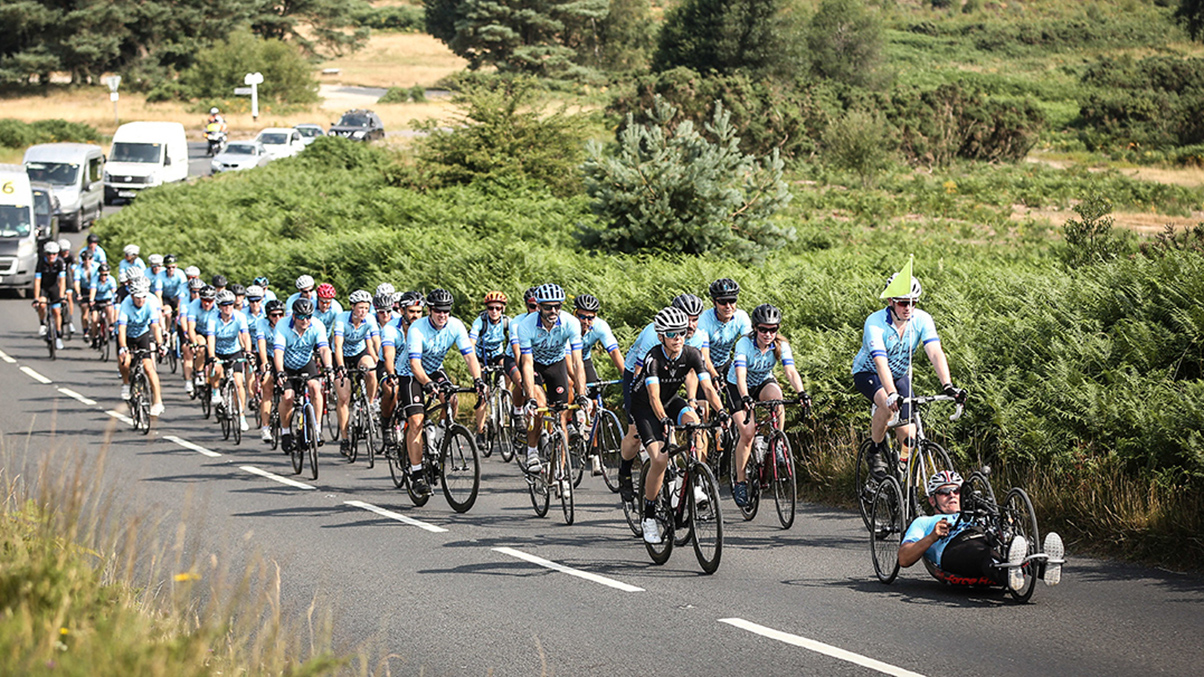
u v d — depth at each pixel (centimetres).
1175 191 5256
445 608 1174
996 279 2330
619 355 1747
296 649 916
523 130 5206
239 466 2106
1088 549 1379
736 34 11000
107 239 5125
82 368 3422
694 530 1316
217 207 5178
